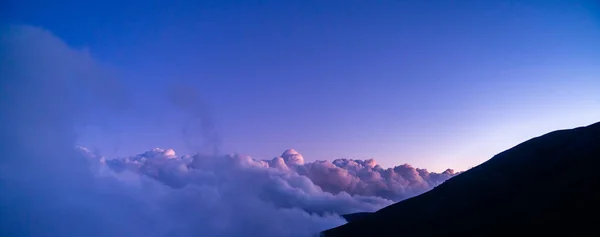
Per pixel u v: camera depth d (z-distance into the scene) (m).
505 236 104.00
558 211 100.06
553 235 89.88
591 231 81.25
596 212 87.88
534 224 101.06
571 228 87.81
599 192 96.12
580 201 97.75
